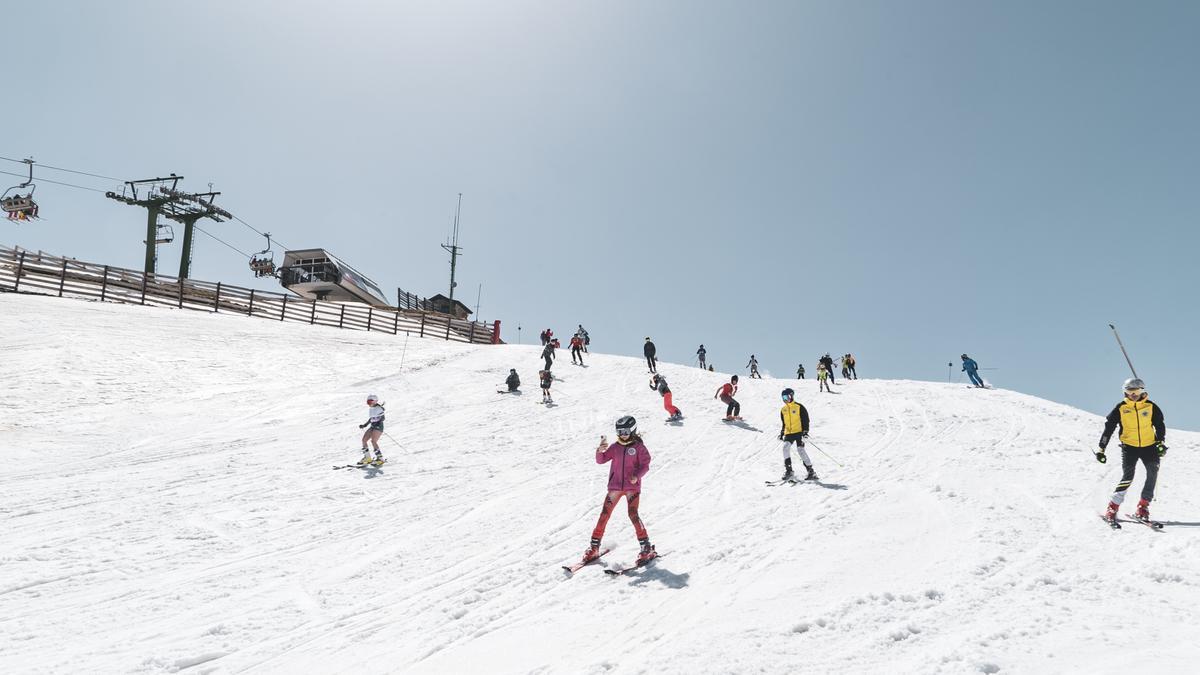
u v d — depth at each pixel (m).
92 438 13.84
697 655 3.99
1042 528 6.43
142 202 45.09
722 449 12.73
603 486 9.95
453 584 6.02
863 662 3.77
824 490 8.79
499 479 10.70
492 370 24.02
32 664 4.52
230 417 16.47
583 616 4.98
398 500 9.49
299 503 9.33
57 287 28.03
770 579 5.39
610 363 26.28
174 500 9.45
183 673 4.37
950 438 12.94
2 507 8.97
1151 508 7.07
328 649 4.68
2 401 15.48
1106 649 3.73
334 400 18.64
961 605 4.56
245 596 5.86
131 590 6.03
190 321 26.41
